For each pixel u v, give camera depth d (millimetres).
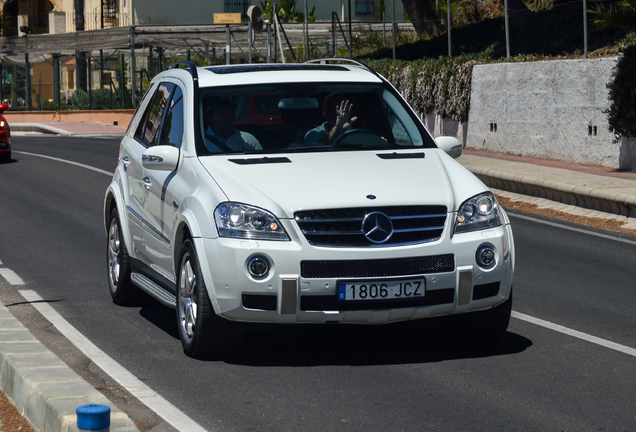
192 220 9148
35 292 12953
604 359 9477
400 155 10172
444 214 9023
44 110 71375
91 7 85562
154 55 70125
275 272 8617
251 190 8984
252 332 10539
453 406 7938
